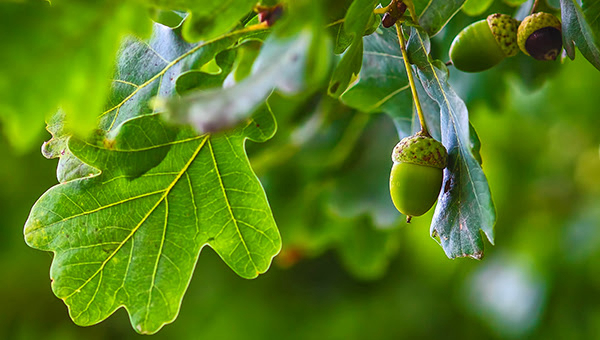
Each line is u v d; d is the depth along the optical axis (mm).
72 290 512
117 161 504
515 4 559
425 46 487
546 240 883
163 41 498
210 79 494
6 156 848
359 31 475
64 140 501
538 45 514
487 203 476
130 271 518
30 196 889
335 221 701
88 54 439
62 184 506
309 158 672
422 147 491
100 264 514
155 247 519
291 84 425
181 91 494
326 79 606
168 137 505
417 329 899
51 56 437
